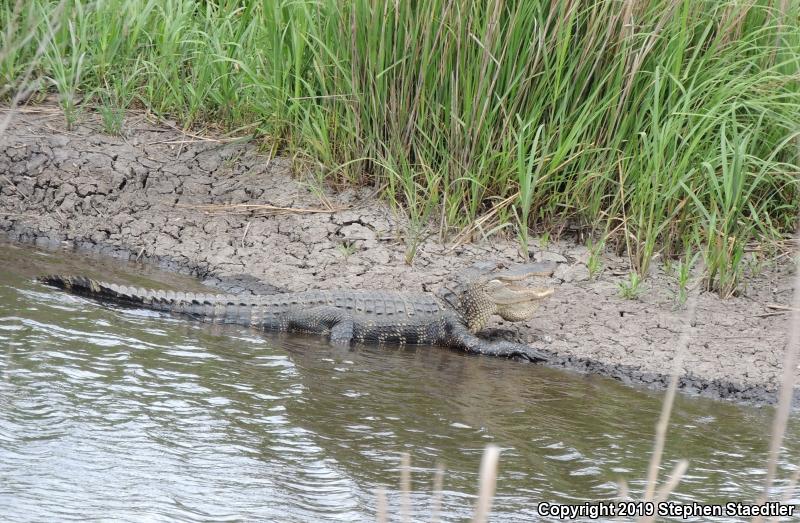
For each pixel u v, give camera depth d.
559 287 29.05
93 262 29.14
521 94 30.16
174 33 35.31
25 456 17.16
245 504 16.64
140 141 34.41
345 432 20.03
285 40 32.75
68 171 32.59
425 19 29.84
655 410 23.16
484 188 30.44
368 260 29.95
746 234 29.95
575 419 22.17
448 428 20.88
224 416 19.98
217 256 30.14
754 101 28.95
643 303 28.30
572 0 29.00
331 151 32.81
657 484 19.08
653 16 30.05
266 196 32.62
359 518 16.55
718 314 27.78
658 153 28.36
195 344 24.06
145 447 18.17
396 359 25.53
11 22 15.98
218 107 36.09
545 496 18.17
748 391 24.59
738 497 18.84
